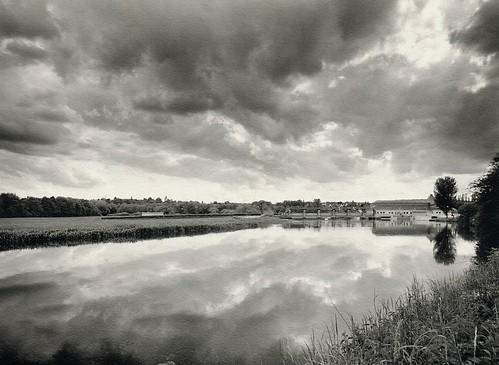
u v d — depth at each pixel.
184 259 25.20
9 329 10.91
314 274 18.72
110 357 8.84
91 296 14.90
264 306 13.05
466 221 50.50
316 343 9.18
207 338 9.98
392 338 5.53
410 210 126.81
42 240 36.59
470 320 5.03
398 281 16.09
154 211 140.25
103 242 38.22
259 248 31.67
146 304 13.64
